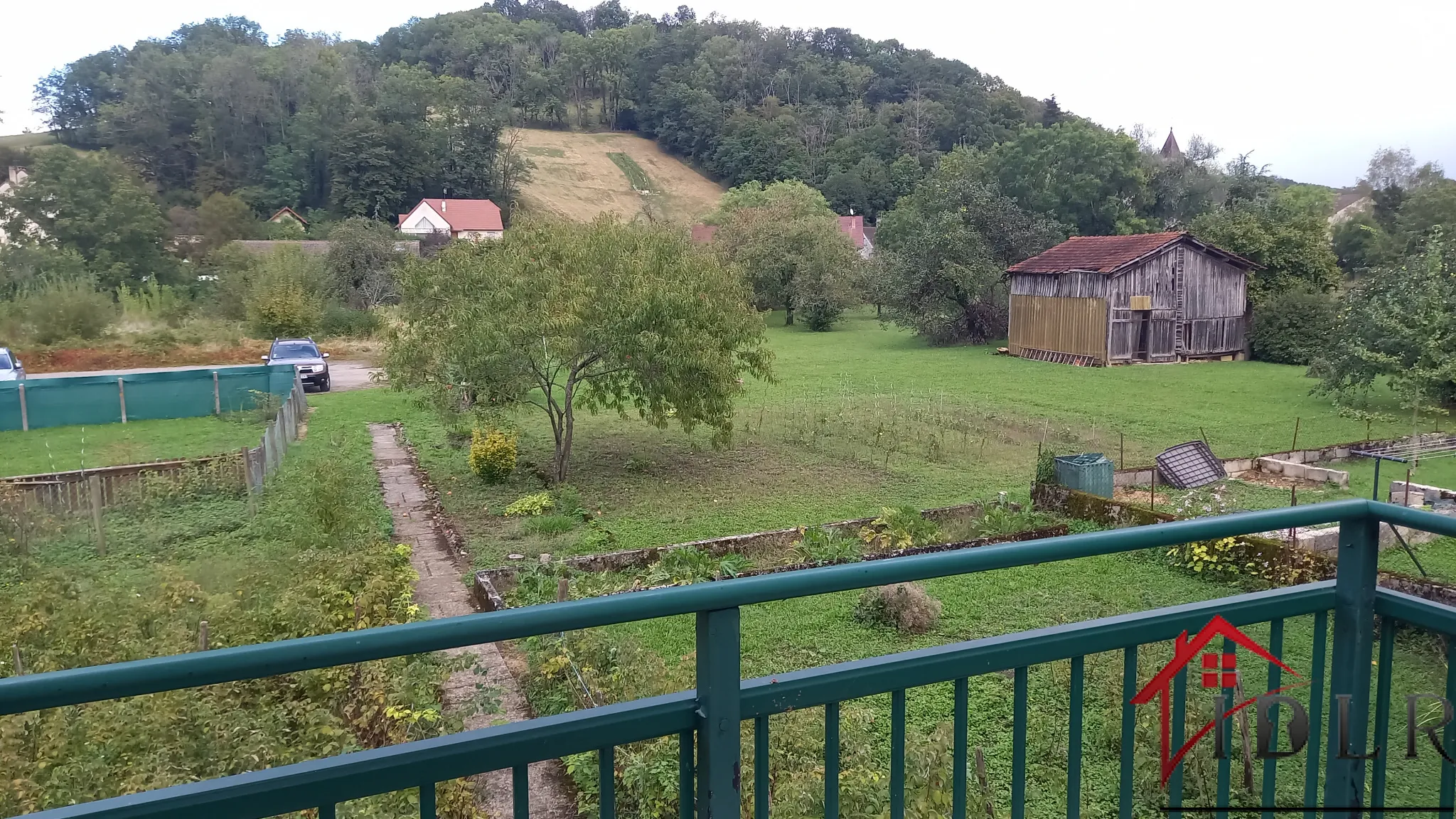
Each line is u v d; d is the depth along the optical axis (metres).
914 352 38.81
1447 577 9.81
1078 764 2.28
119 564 10.89
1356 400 23.58
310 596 8.16
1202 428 20.31
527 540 12.29
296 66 100.69
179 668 1.47
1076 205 54.47
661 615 1.75
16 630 7.33
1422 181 62.69
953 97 122.12
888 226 61.88
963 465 16.86
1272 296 35.31
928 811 4.53
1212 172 66.69
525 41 142.12
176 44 119.50
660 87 133.12
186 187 88.00
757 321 16.17
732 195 80.81
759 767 1.90
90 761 5.25
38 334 35.66
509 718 6.91
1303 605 2.49
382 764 1.60
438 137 94.44
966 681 2.12
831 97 134.38
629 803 5.50
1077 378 29.56
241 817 1.51
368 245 48.78
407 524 12.98
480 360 14.66
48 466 17.00
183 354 35.31
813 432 19.84
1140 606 9.32
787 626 8.95
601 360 16.25
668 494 14.89
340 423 21.69
